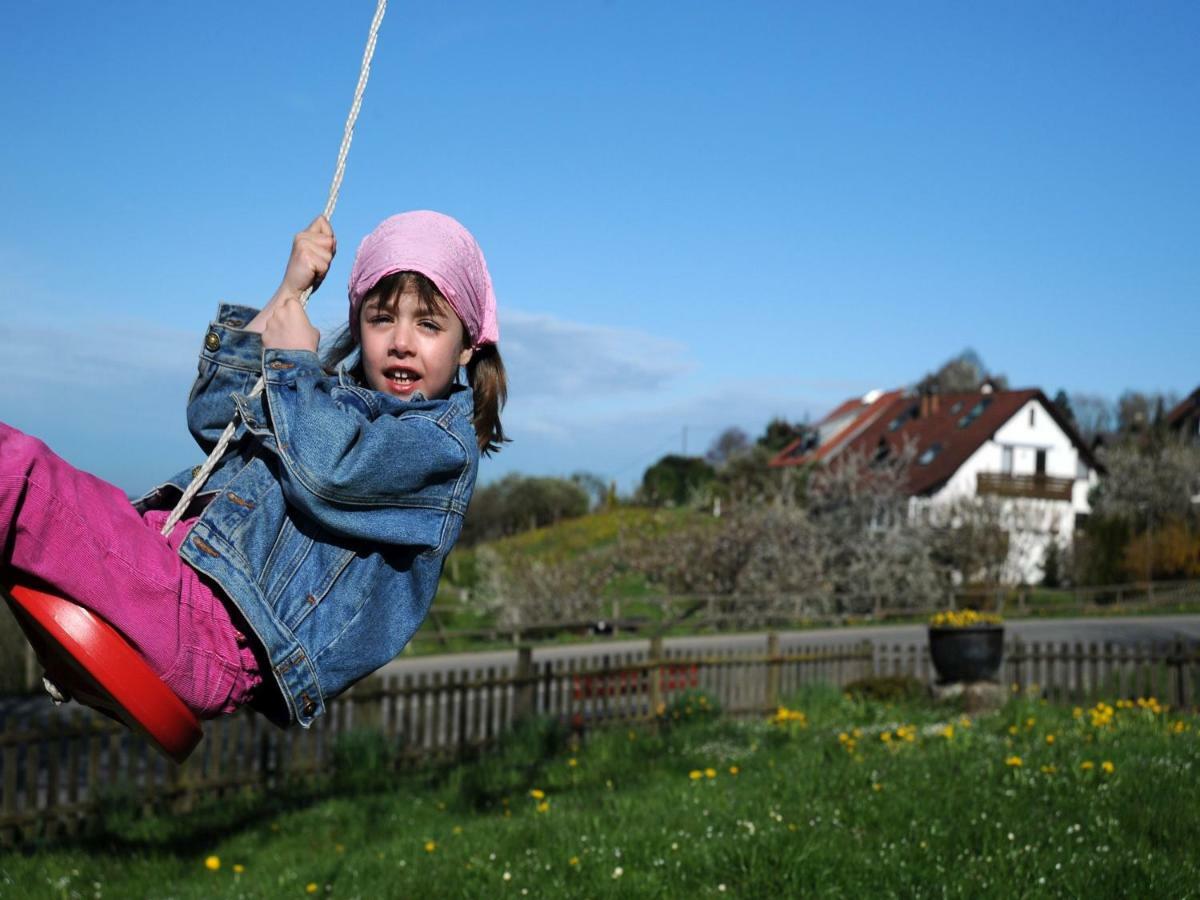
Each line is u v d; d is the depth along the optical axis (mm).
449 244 2342
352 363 2523
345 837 8188
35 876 7164
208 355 2354
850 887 5145
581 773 9930
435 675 11250
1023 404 49375
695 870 5500
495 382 2527
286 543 2135
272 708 2186
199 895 6539
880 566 32844
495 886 5574
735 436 80812
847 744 9609
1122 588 38219
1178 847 5688
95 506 1895
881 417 55969
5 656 15484
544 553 37875
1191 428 67125
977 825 6074
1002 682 13305
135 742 9180
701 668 13391
